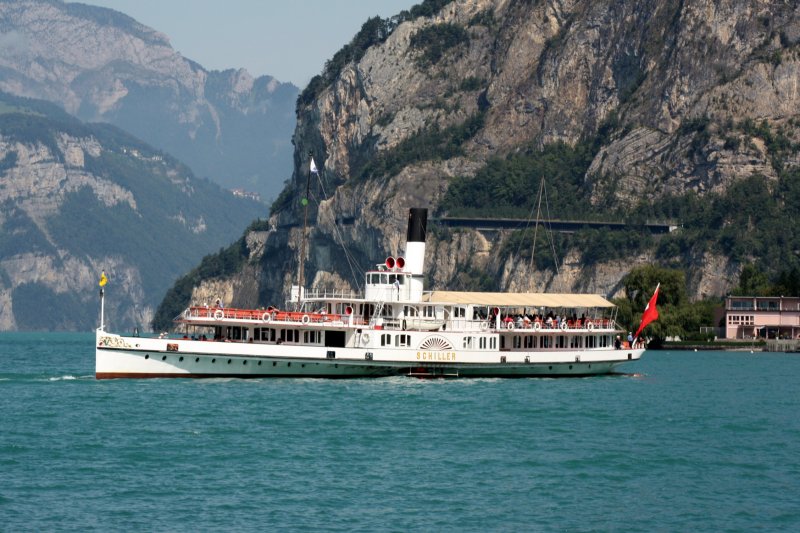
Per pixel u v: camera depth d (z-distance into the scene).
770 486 166.38
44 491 156.00
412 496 156.38
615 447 197.75
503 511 149.75
